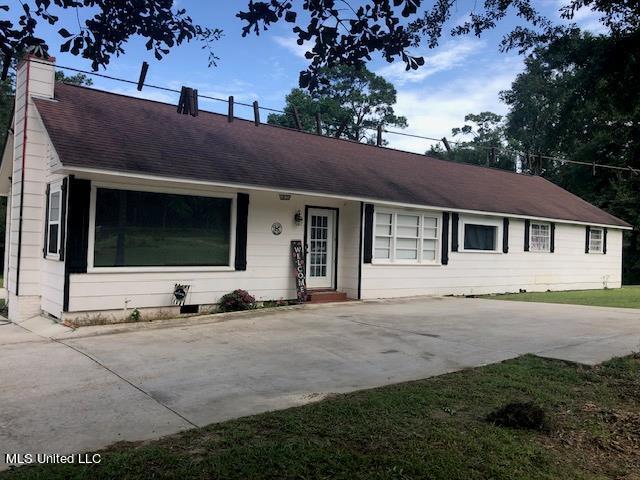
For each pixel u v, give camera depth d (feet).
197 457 12.35
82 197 30.22
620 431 14.64
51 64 34.37
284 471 11.65
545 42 18.66
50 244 33.47
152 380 19.10
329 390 18.11
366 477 11.45
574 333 28.50
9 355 22.88
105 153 30.42
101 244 31.09
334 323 31.07
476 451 12.89
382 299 43.60
